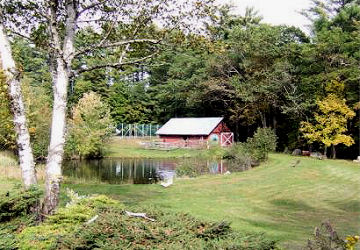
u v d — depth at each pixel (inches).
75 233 231.3
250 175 819.4
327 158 1214.9
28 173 338.0
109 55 405.4
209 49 366.9
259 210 516.1
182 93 1824.6
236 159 1072.2
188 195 613.0
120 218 245.8
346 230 407.2
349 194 628.1
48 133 1072.2
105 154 1628.9
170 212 276.4
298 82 1342.3
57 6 358.6
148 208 281.6
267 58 1451.8
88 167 1240.8
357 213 499.5
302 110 1289.4
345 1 1424.7
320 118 1187.3
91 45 362.6
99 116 1550.2
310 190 659.4
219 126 1807.3
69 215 281.3
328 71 1190.3
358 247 323.0
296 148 1407.5
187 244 210.5
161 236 221.0
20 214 292.4
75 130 1481.3
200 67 1758.1
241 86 1465.3
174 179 804.6
